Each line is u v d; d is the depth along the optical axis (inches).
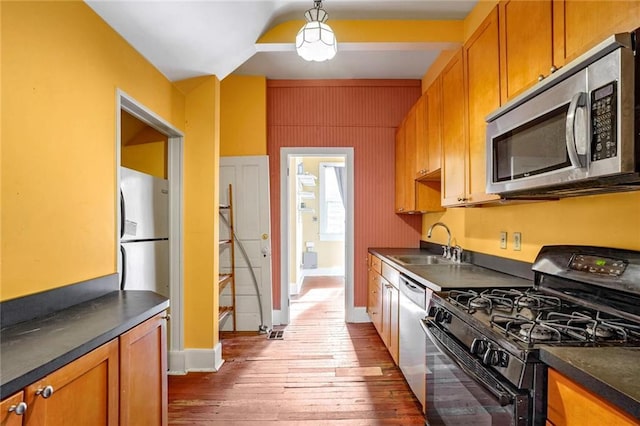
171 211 105.6
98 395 42.5
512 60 62.8
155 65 88.9
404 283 89.8
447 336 54.4
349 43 99.5
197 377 100.5
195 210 107.1
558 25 50.8
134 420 50.7
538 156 49.1
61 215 55.7
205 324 106.3
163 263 103.0
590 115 39.4
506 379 38.7
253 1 82.2
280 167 152.6
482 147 73.2
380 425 76.9
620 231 51.1
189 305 106.5
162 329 60.6
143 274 91.2
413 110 125.6
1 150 45.4
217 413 81.7
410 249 147.6
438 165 100.3
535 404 36.0
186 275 106.4
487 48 71.7
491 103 69.9
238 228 142.9
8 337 41.5
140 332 52.4
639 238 48.1
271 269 148.6
